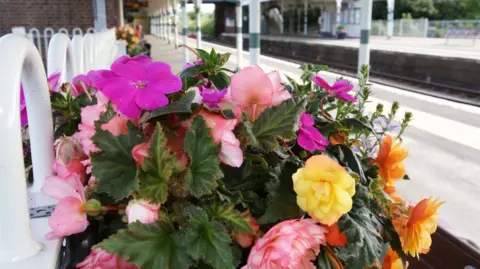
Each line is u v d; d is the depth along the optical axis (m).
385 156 1.11
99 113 0.91
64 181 0.85
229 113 0.83
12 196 0.80
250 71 0.87
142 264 0.70
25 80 1.05
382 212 0.99
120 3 21.86
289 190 0.85
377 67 21.50
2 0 14.32
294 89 1.21
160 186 0.75
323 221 0.77
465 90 13.83
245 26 45.81
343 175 0.78
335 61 25.89
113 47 7.98
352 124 1.09
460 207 3.39
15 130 0.80
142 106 0.79
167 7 33.25
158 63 0.88
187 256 0.72
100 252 0.80
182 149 0.81
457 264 2.06
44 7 14.55
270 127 0.85
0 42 0.87
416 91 14.16
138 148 0.76
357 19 43.41
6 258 0.79
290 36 48.56
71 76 1.82
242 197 0.84
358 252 0.79
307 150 0.98
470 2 46.22
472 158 4.56
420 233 0.94
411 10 48.47
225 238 0.71
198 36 14.60
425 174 4.14
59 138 1.10
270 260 0.71
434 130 5.58
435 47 24.05
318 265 0.83
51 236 0.86
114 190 0.75
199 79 1.17
